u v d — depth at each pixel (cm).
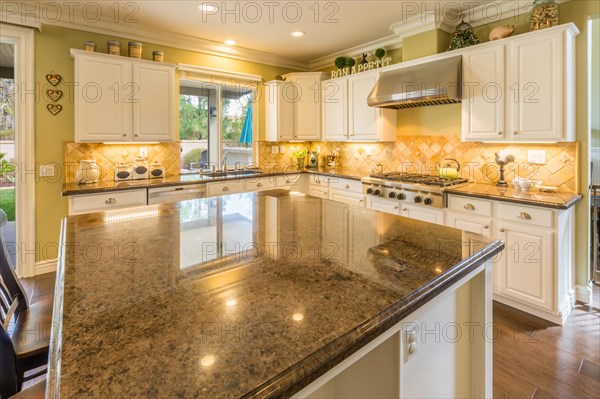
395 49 447
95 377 61
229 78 482
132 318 81
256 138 522
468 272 119
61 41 358
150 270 112
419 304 95
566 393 190
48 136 358
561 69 271
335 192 460
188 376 62
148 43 412
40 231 360
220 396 57
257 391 59
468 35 341
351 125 458
